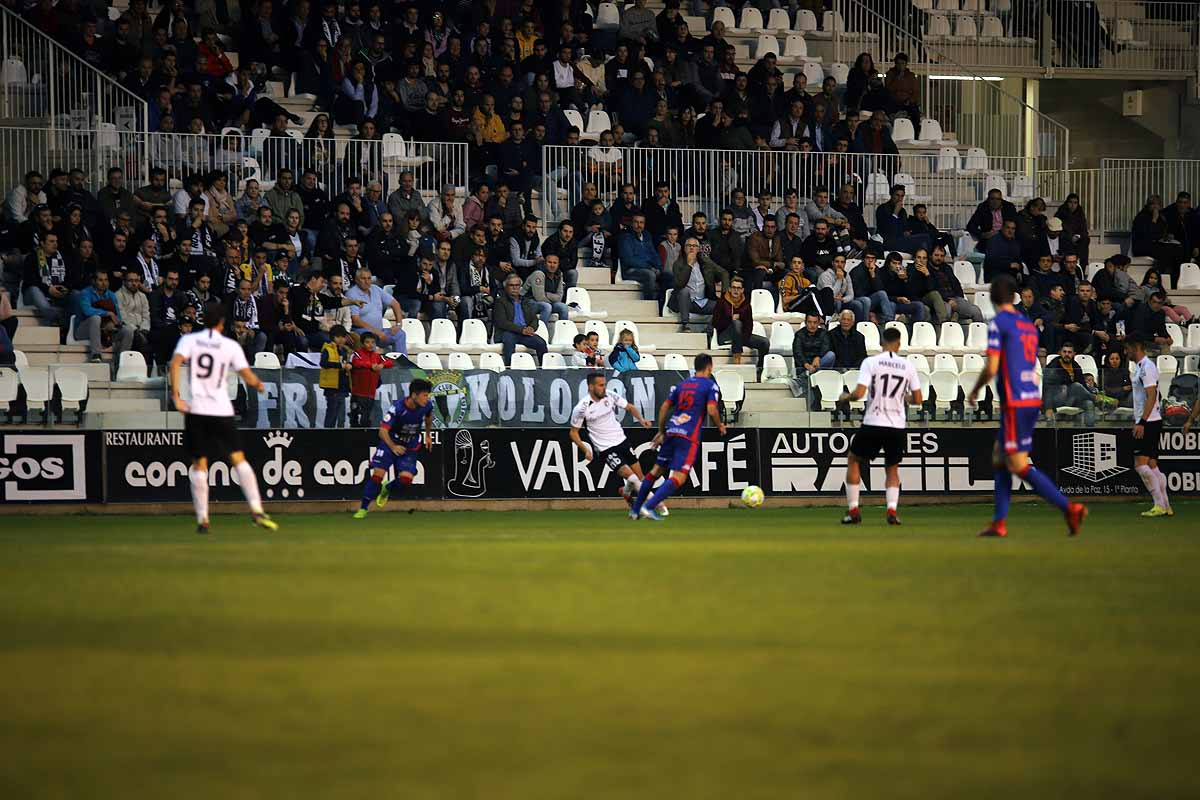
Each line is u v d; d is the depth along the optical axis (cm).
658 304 9106
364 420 6694
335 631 2558
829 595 3089
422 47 9856
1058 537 4822
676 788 1563
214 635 2511
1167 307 9944
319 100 9650
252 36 9762
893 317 9069
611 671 2191
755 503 6794
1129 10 13050
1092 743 1769
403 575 3478
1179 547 4362
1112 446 7550
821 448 7181
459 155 9475
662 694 2028
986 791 1559
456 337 8400
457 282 8525
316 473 6631
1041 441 7462
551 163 9644
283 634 2525
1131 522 5831
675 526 5556
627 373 7025
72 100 8925
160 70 8956
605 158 9712
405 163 9325
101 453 6412
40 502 6344
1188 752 1727
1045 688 2080
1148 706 1966
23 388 6488
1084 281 9725
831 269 9206
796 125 10362
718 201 9975
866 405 5653
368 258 8400
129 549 4281
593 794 1539
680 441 5847
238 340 7519
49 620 2692
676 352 8738
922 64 12119
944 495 7338
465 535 4988
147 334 7519
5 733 1800
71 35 9112
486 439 6819
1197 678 2153
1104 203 11175
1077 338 9025
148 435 6462
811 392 7481
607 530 5297
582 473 6944
